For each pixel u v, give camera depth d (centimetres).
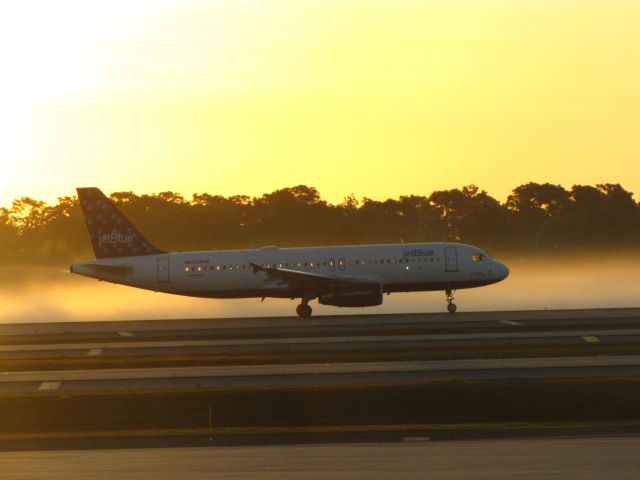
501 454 10088
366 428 12500
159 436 12275
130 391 15412
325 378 16412
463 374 16475
